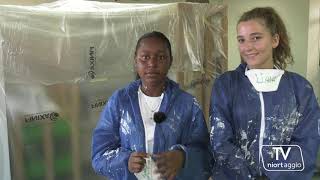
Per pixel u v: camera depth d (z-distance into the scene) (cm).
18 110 167
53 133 181
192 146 128
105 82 198
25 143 171
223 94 126
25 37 165
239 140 123
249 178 118
